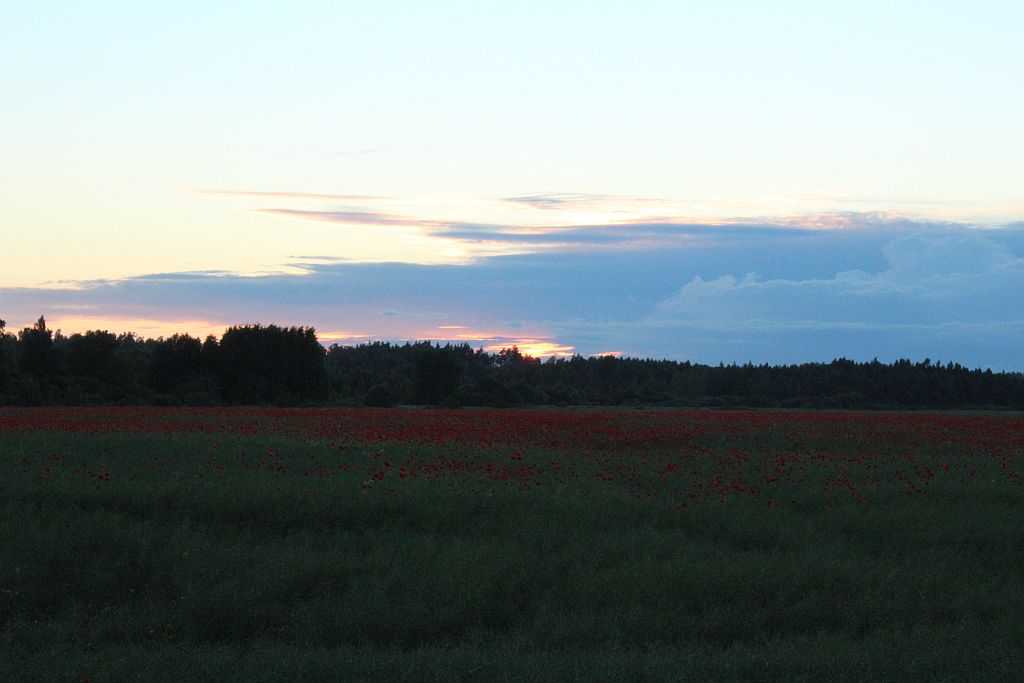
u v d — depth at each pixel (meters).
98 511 15.23
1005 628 10.87
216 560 13.44
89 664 10.06
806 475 21.89
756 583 12.42
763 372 134.38
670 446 31.58
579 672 9.47
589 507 16.48
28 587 12.66
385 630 11.57
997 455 28.62
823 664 9.70
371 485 17.64
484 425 37.88
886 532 15.64
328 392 96.12
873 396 127.19
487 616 11.99
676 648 10.71
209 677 9.66
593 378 154.50
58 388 75.38
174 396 81.94
